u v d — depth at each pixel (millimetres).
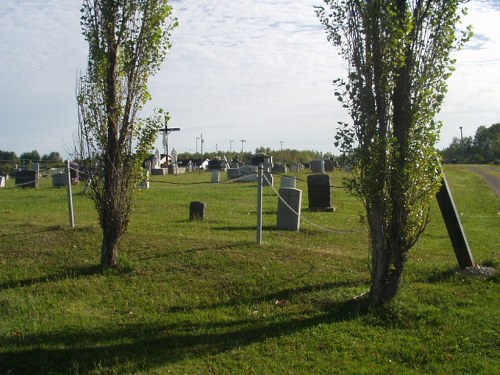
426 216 7648
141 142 9953
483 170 59031
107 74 9508
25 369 6602
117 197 9922
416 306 7898
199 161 70875
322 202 19891
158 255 10508
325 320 7594
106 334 7391
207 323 7691
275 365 6320
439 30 7188
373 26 7129
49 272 9984
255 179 34312
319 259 10328
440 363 6324
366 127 7293
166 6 9609
